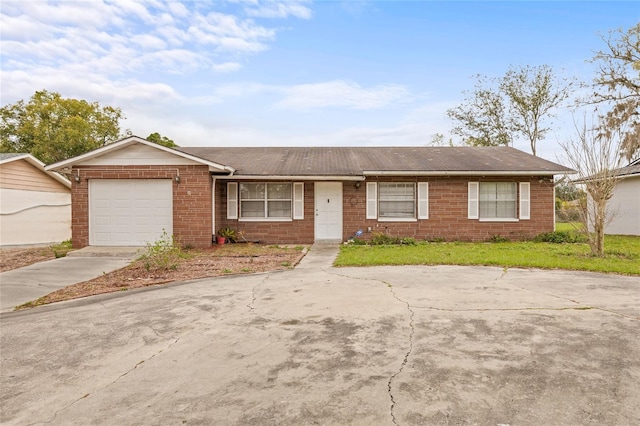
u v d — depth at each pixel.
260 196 14.74
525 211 14.77
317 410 2.81
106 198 12.78
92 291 7.24
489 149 18.34
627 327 4.58
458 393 3.03
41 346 4.39
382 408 2.82
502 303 5.77
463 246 13.02
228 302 6.16
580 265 8.70
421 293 6.47
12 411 2.94
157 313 5.63
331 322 4.98
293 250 12.52
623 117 20.02
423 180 14.73
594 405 2.81
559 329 4.54
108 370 3.69
